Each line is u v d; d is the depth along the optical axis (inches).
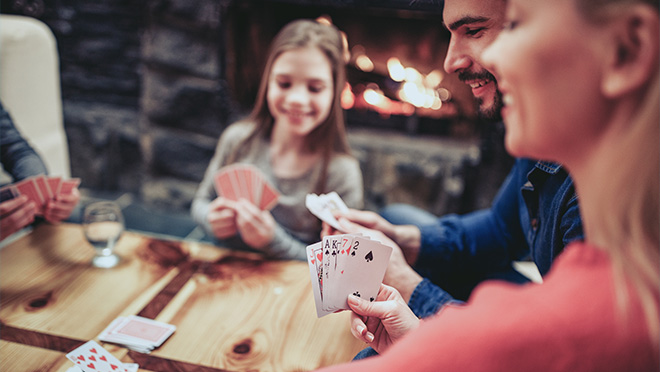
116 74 109.7
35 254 50.3
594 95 16.0
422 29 100.8
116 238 50.0
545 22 16.2
